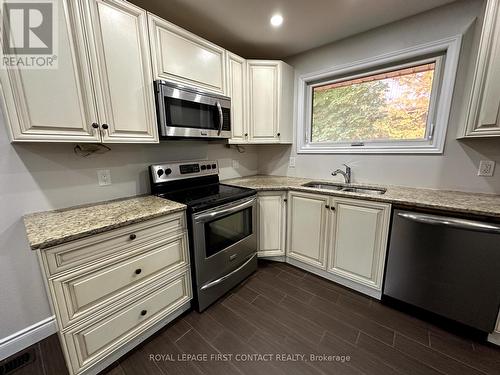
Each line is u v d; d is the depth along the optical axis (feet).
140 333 4.53
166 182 6.32
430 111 6.15
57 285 3.32
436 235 4.72
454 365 4.11
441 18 5.54
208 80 6.27
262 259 8.20
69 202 4.92
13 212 4.28
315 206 6.65
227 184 7.66
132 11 4.58
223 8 5.47
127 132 4.78
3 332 4.42
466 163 5.63
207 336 4.86
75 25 3.90
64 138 3.97
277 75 7.73
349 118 7.70
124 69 4.58
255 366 4.17
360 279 6.08
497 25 4.22
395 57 6.31
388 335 4.80
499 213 4.05
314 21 6.10
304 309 5.64
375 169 7.09
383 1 5.30
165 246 4.80
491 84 4.40
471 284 4.51
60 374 4.08
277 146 9.43
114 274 4.00
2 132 4.04
